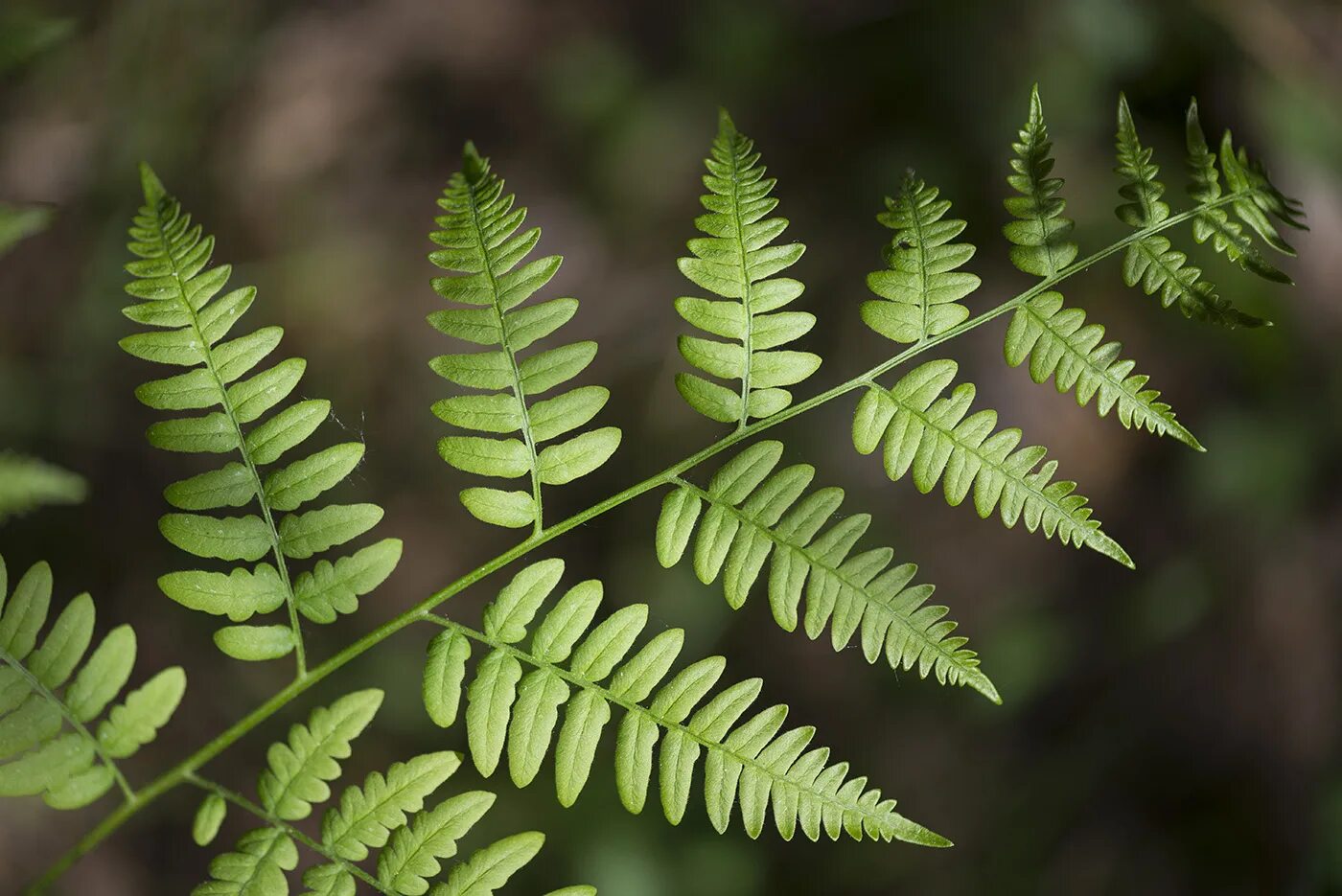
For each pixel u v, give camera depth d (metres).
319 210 5.95
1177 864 4.55
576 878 4.52
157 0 5.53
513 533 5.55
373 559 1.90
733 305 2.01
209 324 1.88
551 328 1.97
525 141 6.16
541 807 4.66
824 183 5.43
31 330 5.13
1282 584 4.73
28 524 5.02
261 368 5.56
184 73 5.62
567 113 6.11
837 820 1.83
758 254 2.02
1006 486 1.96
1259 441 4.84
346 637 5.23
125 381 5.36
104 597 5.07
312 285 5.80
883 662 5.22
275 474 1.89
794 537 1.94
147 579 5.18
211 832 1.75
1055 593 5.13
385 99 6.24
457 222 1.96
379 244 5.97
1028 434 5.06
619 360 5.64
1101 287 5.00
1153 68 5.02
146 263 1.87
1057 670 5.00
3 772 1.69
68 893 4.43
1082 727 4.91
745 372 2.01
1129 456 5.12
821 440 5.26
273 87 6.01
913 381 2.00
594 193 5.96
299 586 1.88
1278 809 4.48
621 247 5.85
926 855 4.82
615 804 4.67
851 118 5.45
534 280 1.97
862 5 5.64
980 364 5.13
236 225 5.80
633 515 5.38
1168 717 4.82
